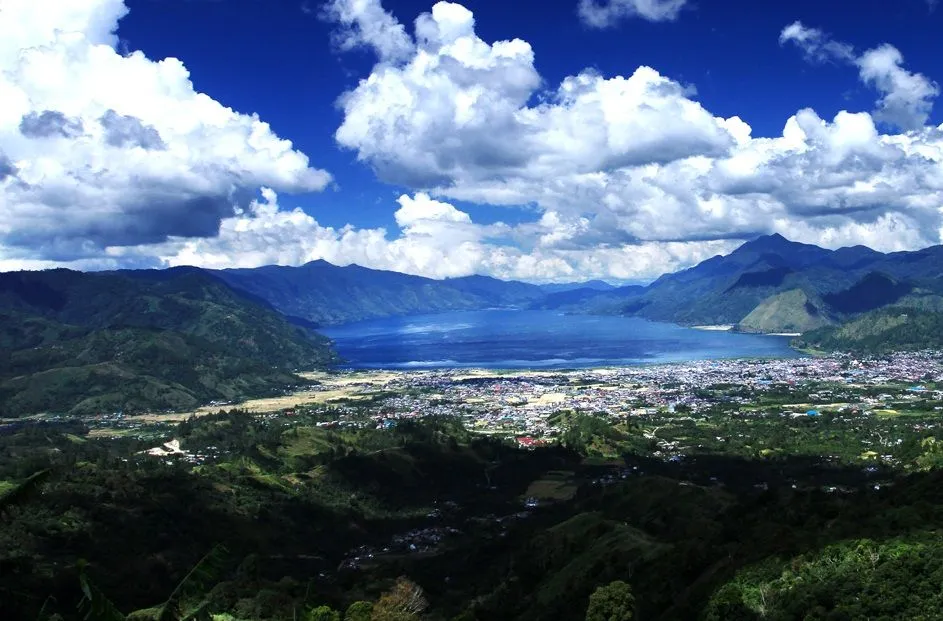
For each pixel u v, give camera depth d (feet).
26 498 144.77
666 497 633.20
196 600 164.04
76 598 424.46
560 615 399.44
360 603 389.80
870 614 273.54
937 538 319.47
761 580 335.88
